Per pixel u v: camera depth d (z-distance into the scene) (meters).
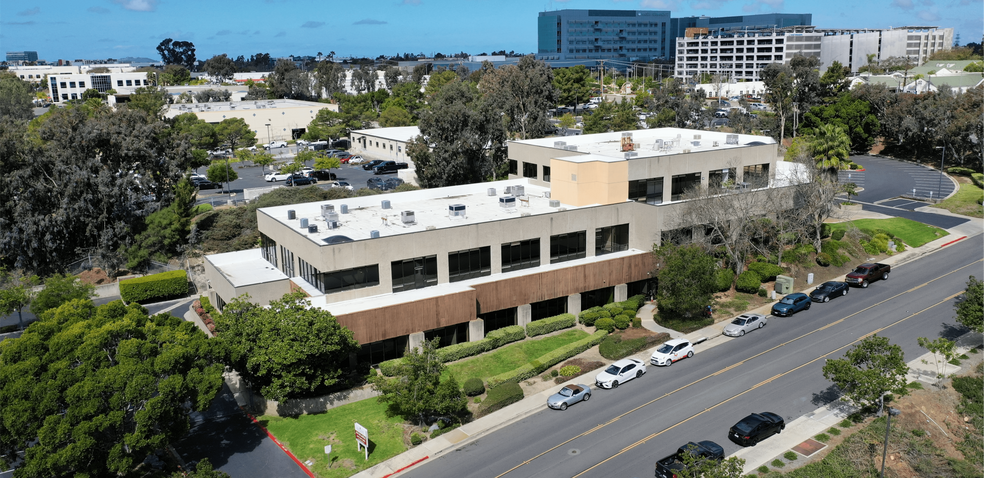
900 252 76.19
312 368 45.09
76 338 38.69
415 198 69.88
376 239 52.12
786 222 68.94
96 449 35.94
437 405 42.09
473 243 56.78
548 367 51.62
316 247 50.75
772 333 56.50
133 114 83.25
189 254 78.19
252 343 44.78
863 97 141.00
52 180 77.12
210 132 138.75
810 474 37.56
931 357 51.34
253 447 42.12
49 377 35.75
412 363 43.06
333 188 90.06
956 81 178.25
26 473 33.25
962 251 75.75
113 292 71.38
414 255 54.22
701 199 63.12
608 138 88.69
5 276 70.94
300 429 43.97
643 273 63.31
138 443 35.34
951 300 61.88
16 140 76.88
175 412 37.53
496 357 53.59
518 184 75.62
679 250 57.59
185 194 78.31
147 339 40.16
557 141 81.81
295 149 150.00
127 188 79.00
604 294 62.88
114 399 35.22
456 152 95.50
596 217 62.88
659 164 67.31
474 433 43.09
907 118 125.75
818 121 136.38
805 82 145.12
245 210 85.12
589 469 38.69
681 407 45.25
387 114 158.00
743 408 44.88
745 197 64.12
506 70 158.38
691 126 153.12
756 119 158.25
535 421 44.34
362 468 39.59
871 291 65.25
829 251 71.81
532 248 60.00
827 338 55.03
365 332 49.31
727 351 53.50
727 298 64.06
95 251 77.50
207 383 38.81
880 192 103.81
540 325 57.34
